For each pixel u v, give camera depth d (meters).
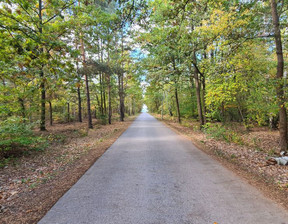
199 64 11.54
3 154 6.97
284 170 4.78
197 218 2.67
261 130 14.20
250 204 3.06
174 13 5.98
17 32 4.48
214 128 9.95
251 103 10.92
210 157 6.23
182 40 8.83
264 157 6.28
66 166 5.61
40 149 7.95
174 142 9.20
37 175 5.00
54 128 17.47
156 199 3.29
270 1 6.87
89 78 19.02
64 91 19.38
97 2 9.70
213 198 3.29
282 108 7.09
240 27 8.02
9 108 8.77
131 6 4.39
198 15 7.95
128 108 55.59
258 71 10.47
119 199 3.31
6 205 3.23
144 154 6.75
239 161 5.79
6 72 6.74
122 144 8.84
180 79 15.70
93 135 12.77
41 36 4.44
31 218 2.76
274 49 11.63
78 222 2.62
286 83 6.75
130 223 2.57
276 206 2.99
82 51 15.00
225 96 9.30
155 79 14.70
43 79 6.43
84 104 34.78
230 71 9.68
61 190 3.77
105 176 4.53
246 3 6.84
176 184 3.96
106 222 2.61
